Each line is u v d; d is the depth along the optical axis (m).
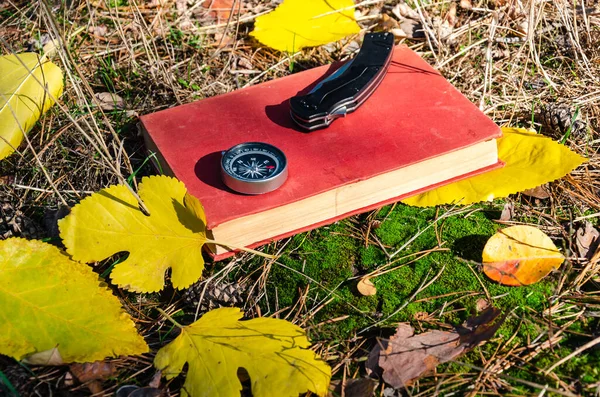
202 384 0.64
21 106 0.79
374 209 0.76
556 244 0.73
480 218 0.75
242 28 0.95
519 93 0.86
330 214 0.73
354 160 0.73
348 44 0.93
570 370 0.65
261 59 0.91
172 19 0.95
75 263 0.68
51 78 0.81
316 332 0.68
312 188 0.71
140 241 0.69
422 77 0.80
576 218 0.75
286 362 0.64
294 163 0.73
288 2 0.93
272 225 0.72
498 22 0.93
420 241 0.73
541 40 0.92
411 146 0.74
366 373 0.66
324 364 0.64
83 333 0.66
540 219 0.75
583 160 0.75
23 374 0.65
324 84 0.77
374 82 0.78
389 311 0.69
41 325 0.66
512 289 0.70
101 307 0.67
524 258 0.70
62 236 0.67
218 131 0.76
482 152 0.76
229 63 0.91
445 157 0.74
